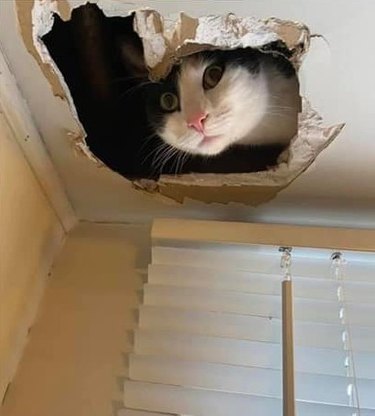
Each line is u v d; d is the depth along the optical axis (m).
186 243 1.18
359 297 1.11
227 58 0.98
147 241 1.27
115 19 0.93
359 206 1.18
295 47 0.95
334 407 1.00
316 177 1.13
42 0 0.92
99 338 1.13
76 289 1.20
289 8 0.91
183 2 0.91
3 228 1.08
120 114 1.06
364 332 1.07
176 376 1.04
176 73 1.00
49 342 1.13
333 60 0.96
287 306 1.05
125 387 1.04
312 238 1.13
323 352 1.05
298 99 1.02
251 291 1.13
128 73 1.00
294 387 0.97
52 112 1.08
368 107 1.02
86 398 1.06
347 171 1.12
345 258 1.15
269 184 1.15
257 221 1.22
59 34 0.96
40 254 1.21
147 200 1.23
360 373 1.04
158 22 0.93
